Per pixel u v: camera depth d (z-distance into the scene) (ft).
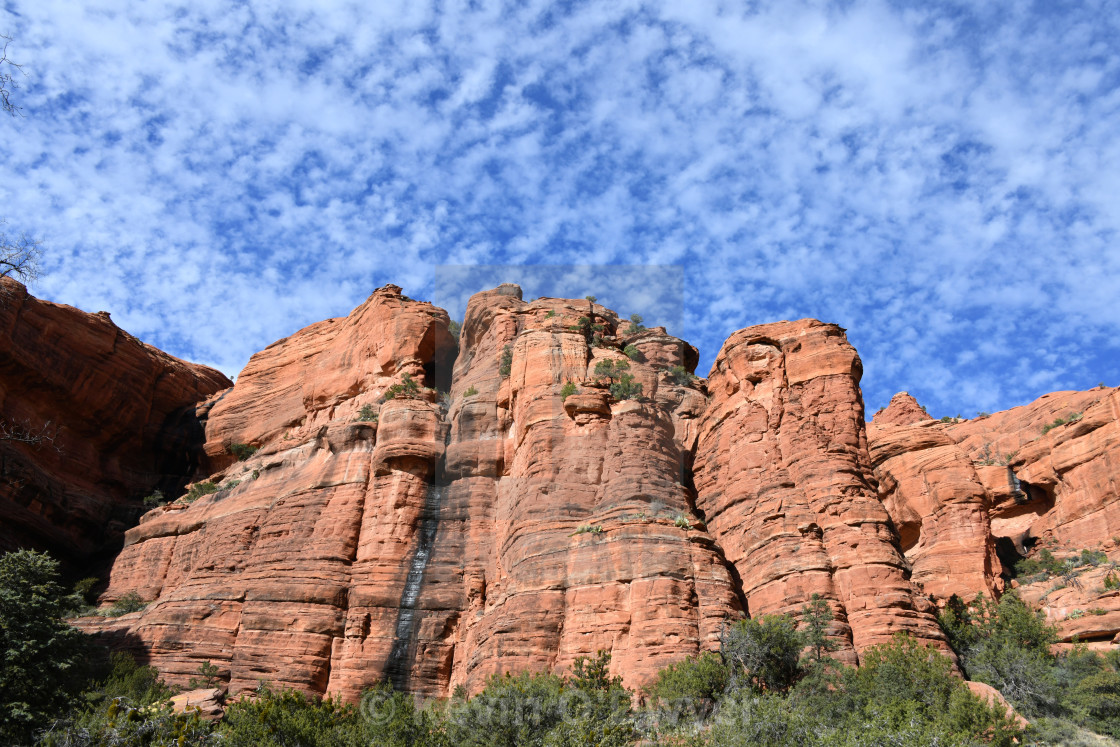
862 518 133.18
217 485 238.27
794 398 155.33
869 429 202.80
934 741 82.79
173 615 172.76
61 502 239.09
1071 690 113.39
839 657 115.44
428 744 94.63
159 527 221.46
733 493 149.28
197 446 272.31
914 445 187.01
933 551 167.63
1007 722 95.25
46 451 247.70
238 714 98.27
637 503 132.46
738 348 168.55
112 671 149.07
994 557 167.63
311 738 94.02
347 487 187.93
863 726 85.40
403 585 165.89
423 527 174.91
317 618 164.76
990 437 262.26
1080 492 202.90
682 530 127.34
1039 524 210.38
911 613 122.11
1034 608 152.87
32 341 251.60
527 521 136.98
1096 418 207.00
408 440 185.06
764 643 108.17
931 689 99.86
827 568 128.47
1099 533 193.98
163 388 285.64
